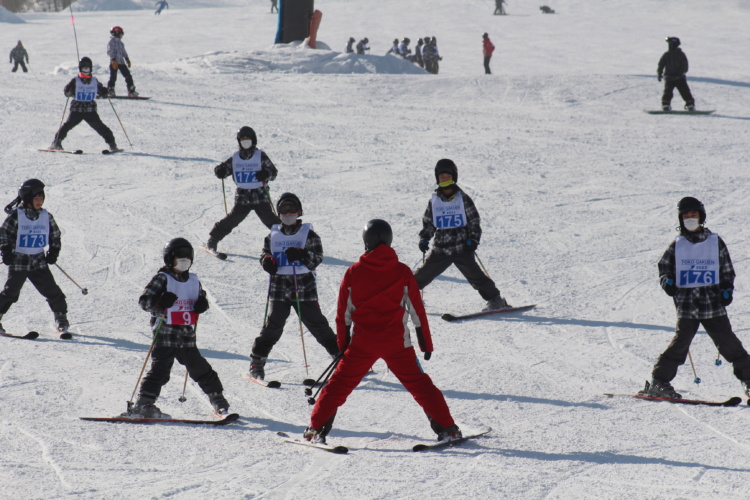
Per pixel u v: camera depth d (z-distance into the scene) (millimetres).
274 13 190250
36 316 24469
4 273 27844
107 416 16891
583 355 21906
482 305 26797
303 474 13781
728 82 78312
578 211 38344
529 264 30844
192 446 15203
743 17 164000
